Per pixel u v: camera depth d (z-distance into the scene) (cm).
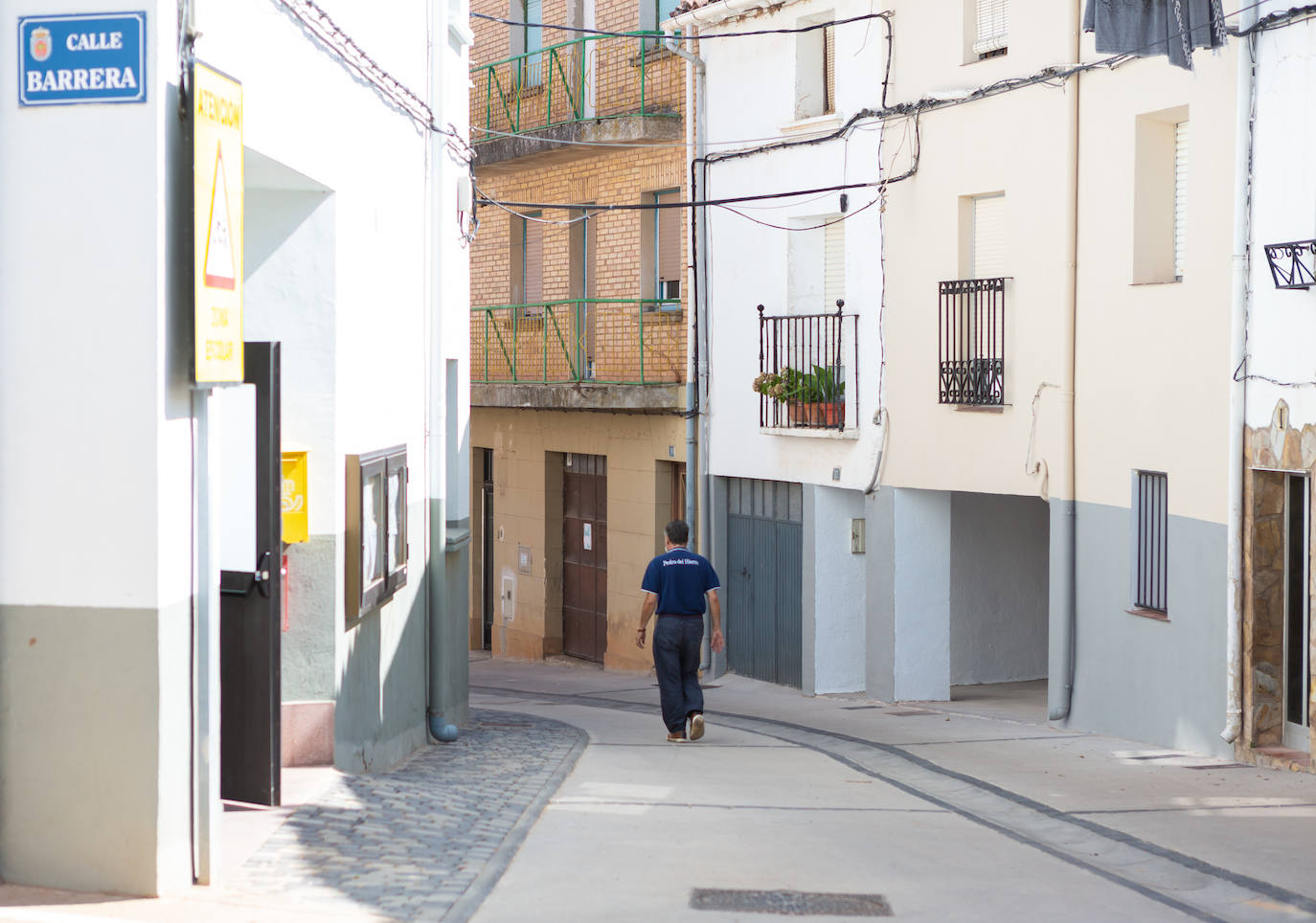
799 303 1862
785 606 1917
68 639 604
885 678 1733
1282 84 1129
